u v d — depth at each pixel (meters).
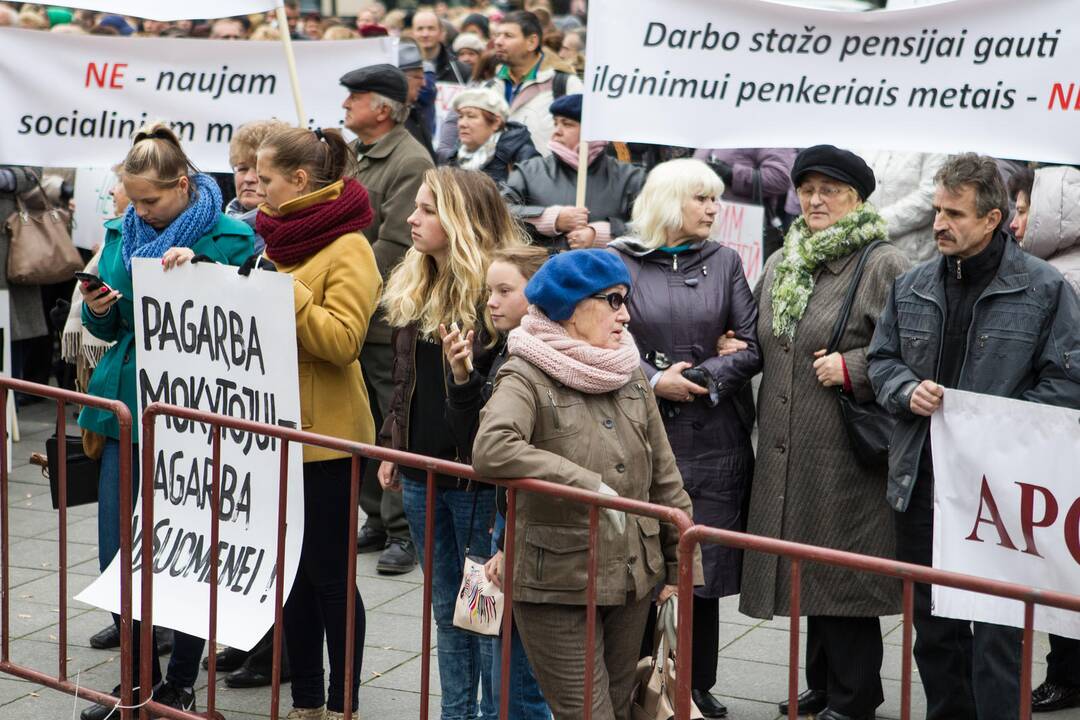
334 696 5.98
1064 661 6.23
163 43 8.30
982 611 5.02
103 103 8.30
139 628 6.02
